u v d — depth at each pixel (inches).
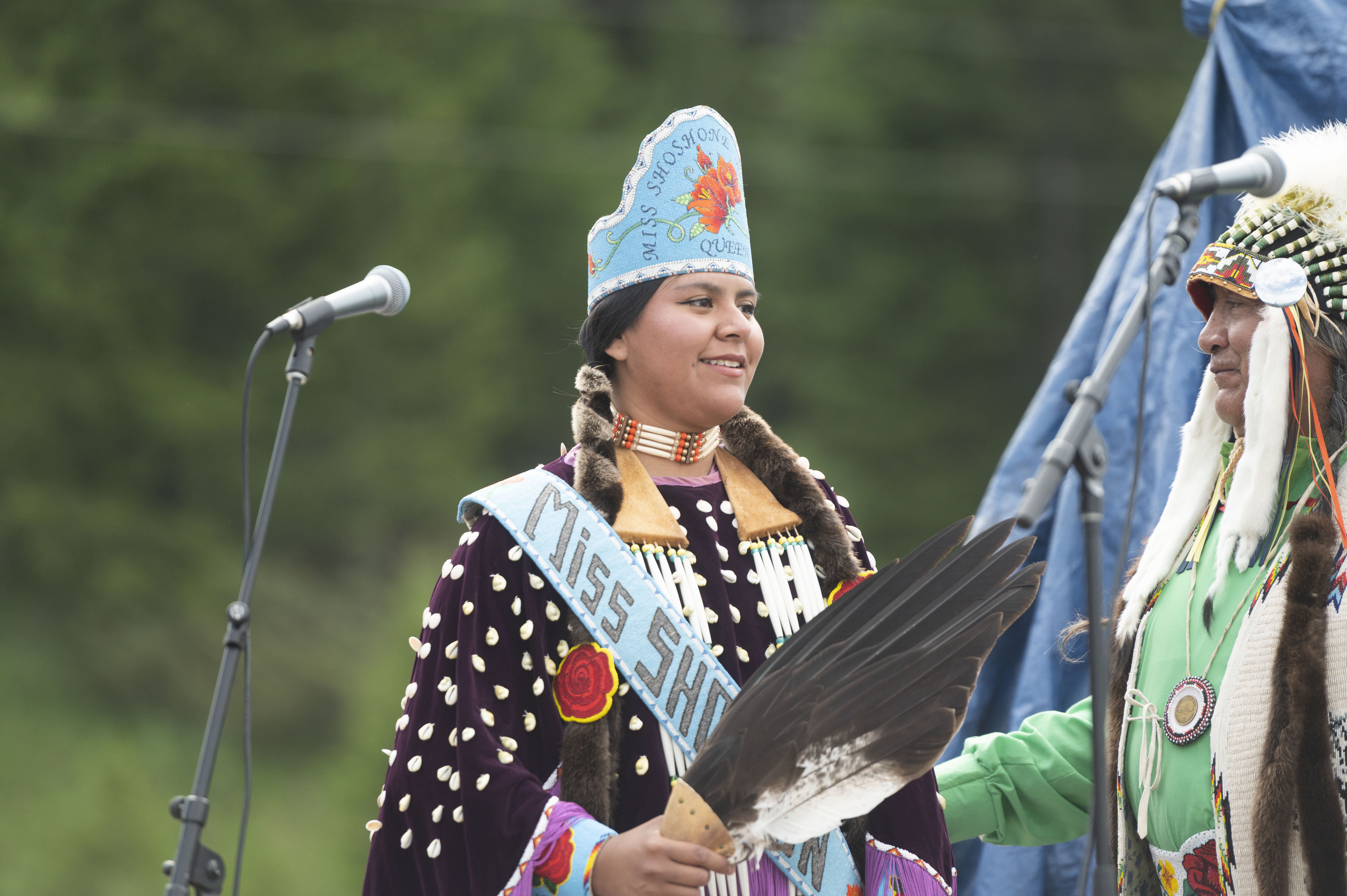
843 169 2755.9
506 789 299.1
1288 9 444.8
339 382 2546.8
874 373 2635.3
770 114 2851.9
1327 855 297.7
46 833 1844.2
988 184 2746.1
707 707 309.6
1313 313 322.3
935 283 2711.6
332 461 2498.8
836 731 291.6
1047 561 449.7
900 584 307.4
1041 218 2763.3
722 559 330.6
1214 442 350.9
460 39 2839.6
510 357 2625.5
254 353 298.8
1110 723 349.1
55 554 2390.5
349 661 2257.6
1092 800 277.1
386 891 311.0
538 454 2596.0
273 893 1715.1
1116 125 2815.0
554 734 312.0
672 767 308.2
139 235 2593.5
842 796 290.2
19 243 2529.5
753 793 287.6
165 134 2647.6
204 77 2696.9
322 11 2800.2
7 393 2481.5
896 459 2588.6
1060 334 2701.8
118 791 1941.4
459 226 2682.1
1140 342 454.6
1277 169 310.7
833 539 337.4
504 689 311.0
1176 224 303.0
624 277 333.7
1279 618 313.4
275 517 2459.4
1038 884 422.0
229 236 2613.2
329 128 2694.4
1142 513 440.8
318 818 1950.1
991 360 2679.6
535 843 292.7
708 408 331.0
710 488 340.8
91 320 2536.9
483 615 316.2
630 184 337.1
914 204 2738.7
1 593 2358.5
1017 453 472.4
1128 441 449.4
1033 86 2817.4
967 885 434.6
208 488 2493.8
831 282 2699.3
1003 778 370.9
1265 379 323.9
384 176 2689.5
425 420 2536.9
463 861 302.4
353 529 2453.2
